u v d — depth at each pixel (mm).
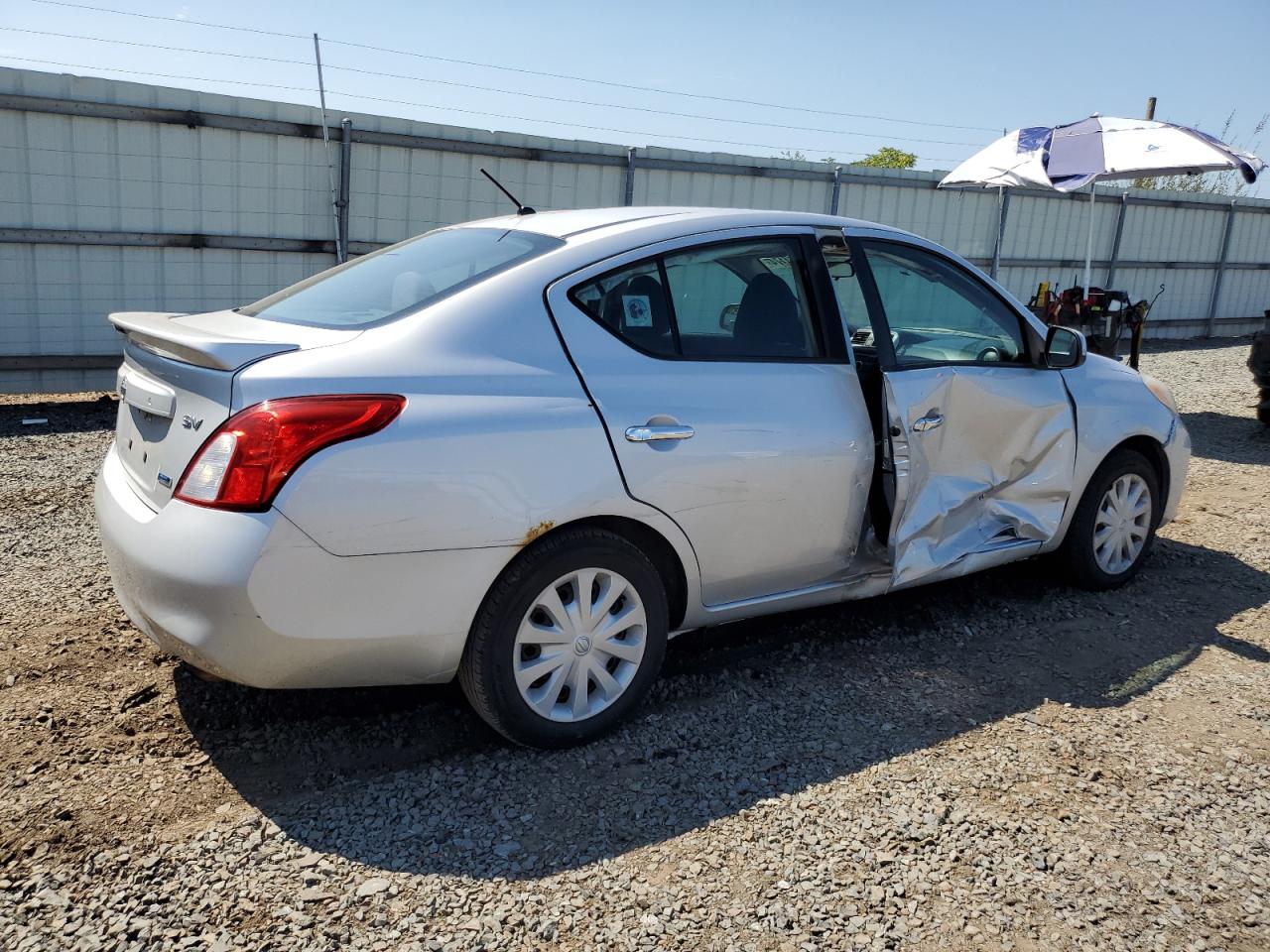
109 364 8969
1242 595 4727
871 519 3736
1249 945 2365
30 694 3322
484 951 2256
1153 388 4883
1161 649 4078
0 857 2502
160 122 8711
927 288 3959
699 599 3367
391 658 2777
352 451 2611
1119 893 2527
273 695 3408
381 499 2639
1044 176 9336
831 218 3799
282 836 2646
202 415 2656
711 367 3303
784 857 2627
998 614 4395
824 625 4207
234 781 2900
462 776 2969
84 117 8414
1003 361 4176
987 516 4125
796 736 3266
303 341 2881
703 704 3473
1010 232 15633
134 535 2730
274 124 9219
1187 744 3291
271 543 2535
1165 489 4863
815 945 2307
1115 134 9258
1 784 2807
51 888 2400
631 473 3033
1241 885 2582
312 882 2469
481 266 3217
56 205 8461
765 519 3377
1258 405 8984
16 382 8648
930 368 3777
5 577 4387
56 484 6051
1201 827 2824
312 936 2281
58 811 2699
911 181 14203
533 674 2988
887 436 3604
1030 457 4152
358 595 2660
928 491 3789
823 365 3562
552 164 10977
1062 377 4336
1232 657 4008
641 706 3443
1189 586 4828
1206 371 13797
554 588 2973
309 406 2594
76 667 3533
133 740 3090
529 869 2549
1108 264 17094
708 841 2688
